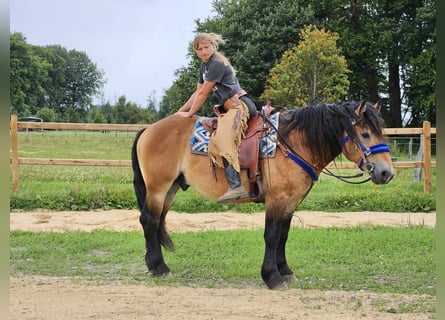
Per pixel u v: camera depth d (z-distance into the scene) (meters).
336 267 6.68
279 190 5.76
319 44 24.70
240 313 4.63
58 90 95.56
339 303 5.04
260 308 4.82
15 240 8.10
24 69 65.38
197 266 6.73
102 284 5.84
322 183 14.40
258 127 5.90
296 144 5.82
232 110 5.89
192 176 6.16
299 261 6.86
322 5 33.75
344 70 25.33
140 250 7.60
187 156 6.18
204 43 5.98
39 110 70.00
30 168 16.38
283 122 5.95
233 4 34.97
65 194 11.31
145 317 4.48
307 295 5.39
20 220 9.83
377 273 6.29
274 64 31.31
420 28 30.69
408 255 7.15
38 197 11.09
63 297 5.17
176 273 6.42
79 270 6.54
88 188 12.05
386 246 7.66
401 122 34.69
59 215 10.41
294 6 32.81
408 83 33.22
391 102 34.28
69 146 25.97
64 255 7.31
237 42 33.00
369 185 13.80
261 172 5.83
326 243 7.87
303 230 8.78
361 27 33.62
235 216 10.48
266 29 32.47
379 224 9.57
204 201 11.13
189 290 5.59
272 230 5.77
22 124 11.43
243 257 7.20
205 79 6.05
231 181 5.82
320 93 24.73
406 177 15.13
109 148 25.36
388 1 32.53
